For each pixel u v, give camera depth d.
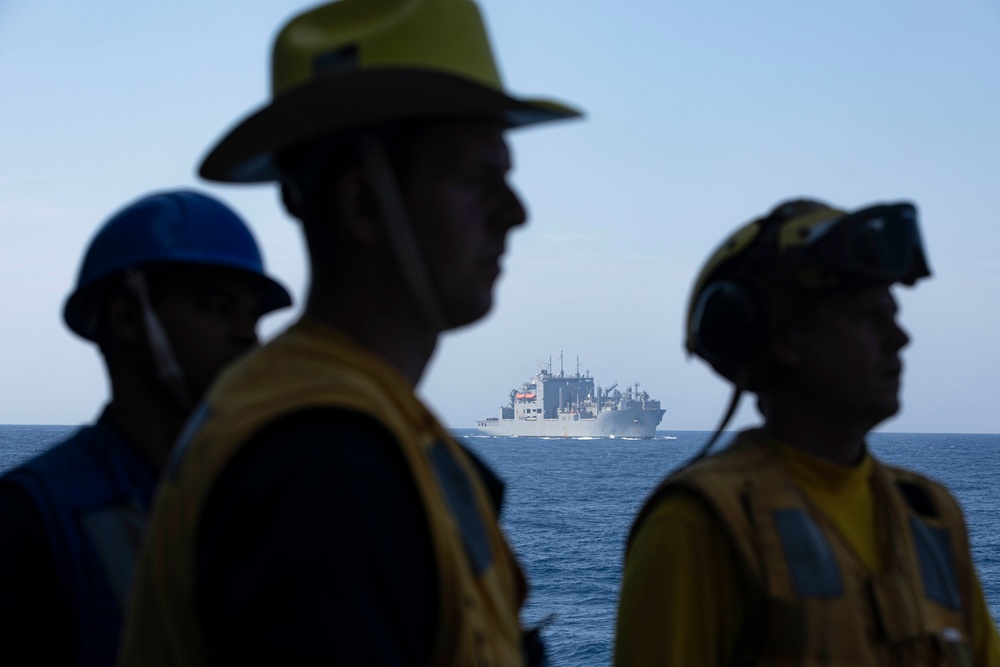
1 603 1.78
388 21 1.25
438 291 1.23
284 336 1.23
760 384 2.20
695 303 2.32
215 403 1.16
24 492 1.86
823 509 2.10
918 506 2.24
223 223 2.14
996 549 38.34
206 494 1.04
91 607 1.84
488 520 1.30
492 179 1.27
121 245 2.06
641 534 2.10
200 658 1.05
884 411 2.13
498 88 1.31
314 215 1.25
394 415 1.10
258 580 0.94
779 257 2.11
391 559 0.98
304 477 0.97
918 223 2.12
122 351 2.09
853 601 1.98
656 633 1.97
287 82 1.29
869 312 2.11
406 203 1.22
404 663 0.98
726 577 1.99
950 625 2.08
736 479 2.06
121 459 2.01
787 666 1.92
